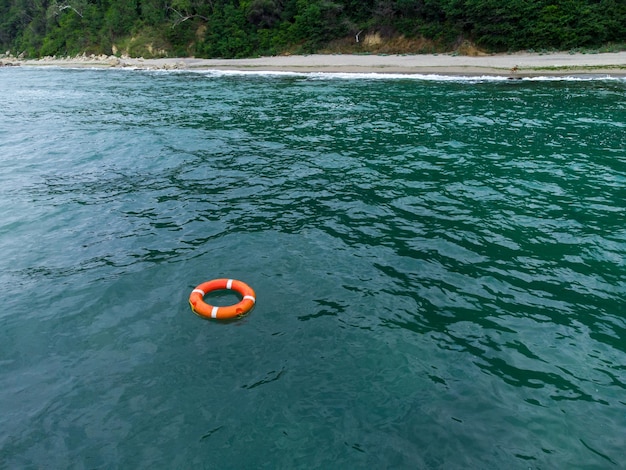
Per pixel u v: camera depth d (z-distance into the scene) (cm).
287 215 898
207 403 462
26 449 416
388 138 1433
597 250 730
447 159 1203
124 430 434
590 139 1332
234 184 1073
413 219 862
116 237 828
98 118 1920
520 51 2970
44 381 498
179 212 929
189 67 3872
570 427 424
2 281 693
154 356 530
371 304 614
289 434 423
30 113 2078
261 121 1752
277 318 590
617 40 2739
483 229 812
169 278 692
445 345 535
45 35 6147
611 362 502
